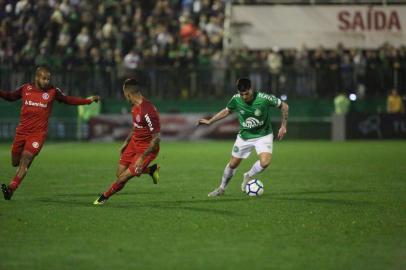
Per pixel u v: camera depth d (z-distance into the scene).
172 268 16.81
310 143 65.00
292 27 74.25
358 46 73.69
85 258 17.73
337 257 17.94
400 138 69.50
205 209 25.06
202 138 68.94
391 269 16.83
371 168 40.41
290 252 18.44
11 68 68.38
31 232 20.81
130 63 69.19
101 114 69.44
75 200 27.31
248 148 28.19
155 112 25.34
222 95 70.38
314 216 23.72
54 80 69.00
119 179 25.77
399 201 27.23
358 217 23.56
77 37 70.38
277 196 28.67
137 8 73.12
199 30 72.75
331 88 70.62
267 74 70.12
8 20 71.56
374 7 73.62
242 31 74.31
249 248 18.88
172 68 70.19
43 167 41.00
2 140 68.75
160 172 38.16
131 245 19.17
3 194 27.33
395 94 69.06
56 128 70.25
